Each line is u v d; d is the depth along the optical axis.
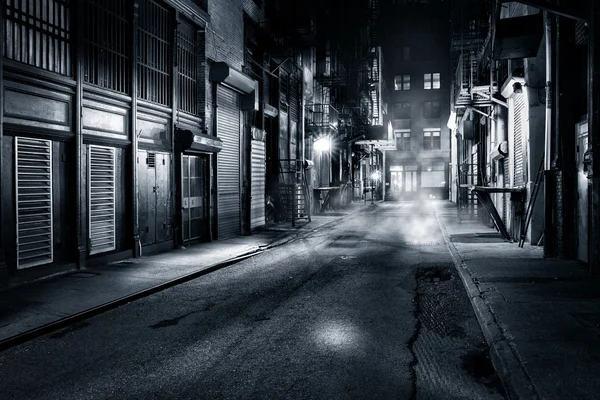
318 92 33.03
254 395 4.43
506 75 17.75
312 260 12.50
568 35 11.38
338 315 7.19
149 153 13.19
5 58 8.67
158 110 13.58
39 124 9.47
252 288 9.16
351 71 40.66
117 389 4.60
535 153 14.09
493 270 10.16
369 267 11.37
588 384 4.29
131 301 8.20
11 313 7.15
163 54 13.92
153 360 5.37
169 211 14.18
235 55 18.39
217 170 16.66
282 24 23.66
